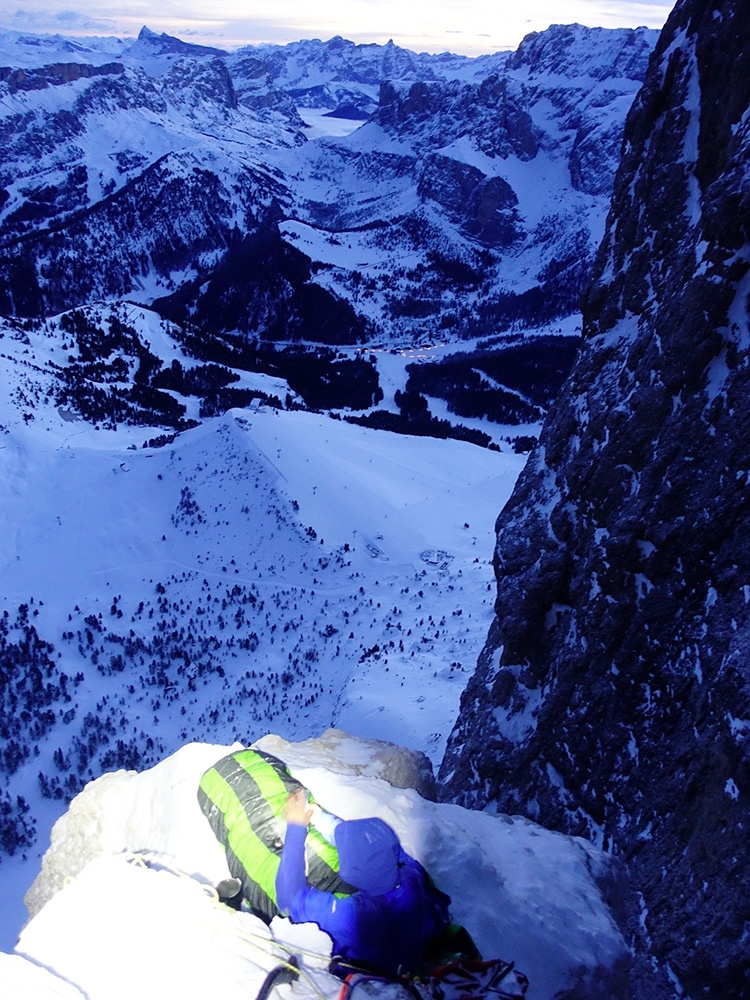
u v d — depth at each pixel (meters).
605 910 7.05
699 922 9.03
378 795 6.60
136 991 3.88
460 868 6.09
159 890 4.59
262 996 3.94
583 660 14.74
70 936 4.19
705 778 10.39
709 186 14.83
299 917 4.48
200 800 5.25
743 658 10.47
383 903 4.38
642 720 12.93
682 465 13.28
